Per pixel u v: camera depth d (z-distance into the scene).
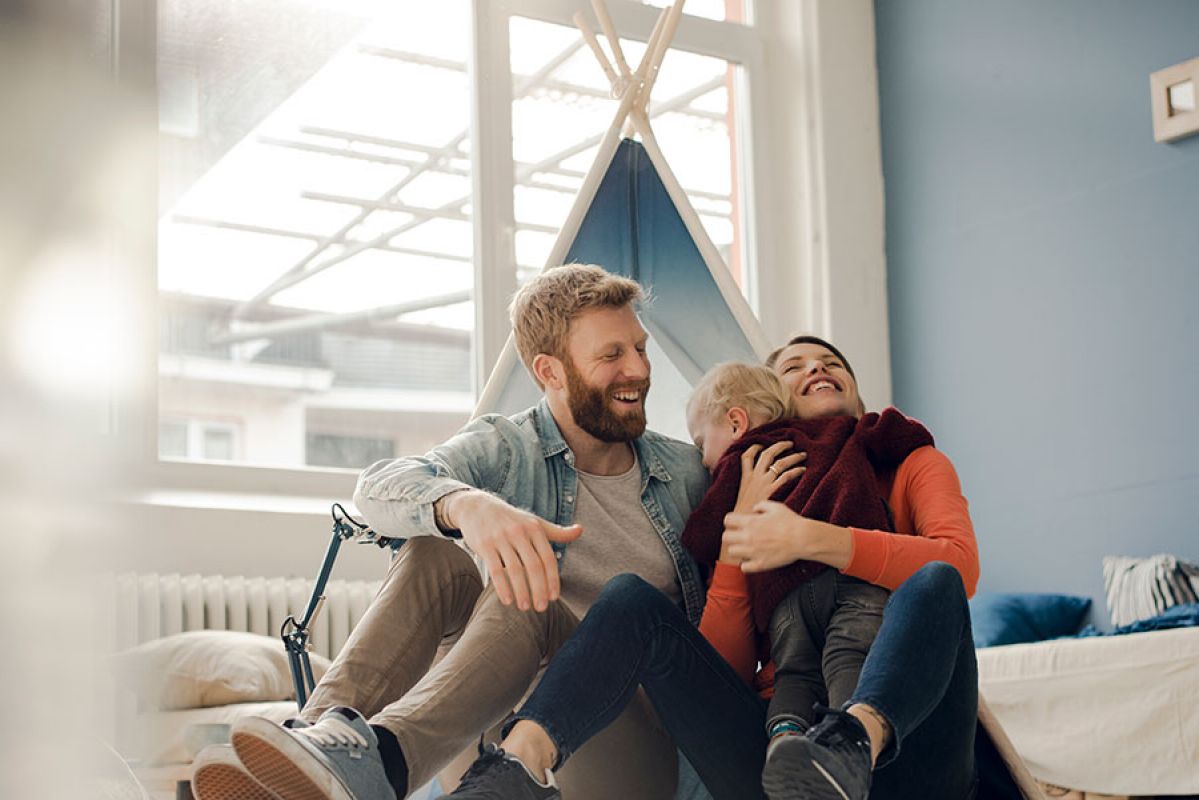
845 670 1.40
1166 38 3.46
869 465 1.63
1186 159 3.38
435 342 3.70
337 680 1.38
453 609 1.48
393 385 3.65
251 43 3.52
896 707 1.24
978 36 3.98
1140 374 3.44
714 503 1.65
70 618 0.30
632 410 1.68
